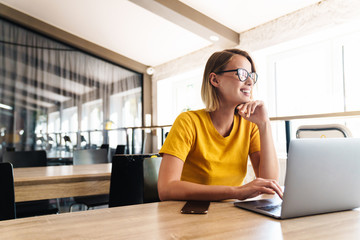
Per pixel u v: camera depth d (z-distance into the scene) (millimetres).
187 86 5230
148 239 521
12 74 4605
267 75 3750
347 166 679
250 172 2227
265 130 1098
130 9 3922
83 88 5195
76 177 1590
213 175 1050
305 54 3400
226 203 822
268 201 819
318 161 642
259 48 3699
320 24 3064
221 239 519
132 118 5625
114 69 5527
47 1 4133
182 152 990
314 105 3305
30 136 4680
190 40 4402
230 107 1090
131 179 1537
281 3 3217
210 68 1102
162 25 4168
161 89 5539
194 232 560
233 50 1125
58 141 4898
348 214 693
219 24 3770
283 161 2514
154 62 5473
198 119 1079
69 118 5027
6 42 4582
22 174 1614
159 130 5270
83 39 4980
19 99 4633
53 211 1955
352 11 2811
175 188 884
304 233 549
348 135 1573
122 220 649
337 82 3094
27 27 4715
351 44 3006
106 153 2803
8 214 1202
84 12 4215
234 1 3312
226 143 1080
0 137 4453
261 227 588
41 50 4859
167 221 639
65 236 543
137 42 4805
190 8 3535
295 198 632
